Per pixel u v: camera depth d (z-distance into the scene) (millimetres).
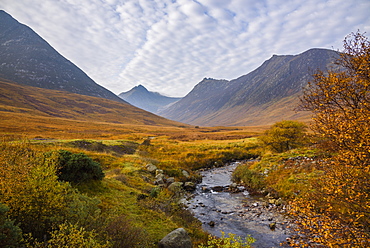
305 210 7473
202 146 45281
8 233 4859
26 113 120000
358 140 6293
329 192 7160
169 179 21828
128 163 24781
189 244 8688
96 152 28141
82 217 7160
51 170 7406
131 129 118562
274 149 34531
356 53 6555
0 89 159000
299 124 30922
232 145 46688
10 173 6480
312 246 7531
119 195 13031
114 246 6742
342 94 6820
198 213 15383
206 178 26609
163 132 112875
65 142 28688
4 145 7645
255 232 12148
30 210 6219
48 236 6352
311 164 18781
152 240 8781
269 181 20156
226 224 13391
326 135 7227
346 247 6133
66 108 183625
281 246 10484
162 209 13055
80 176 12289
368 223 6512
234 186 21953
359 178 6531
